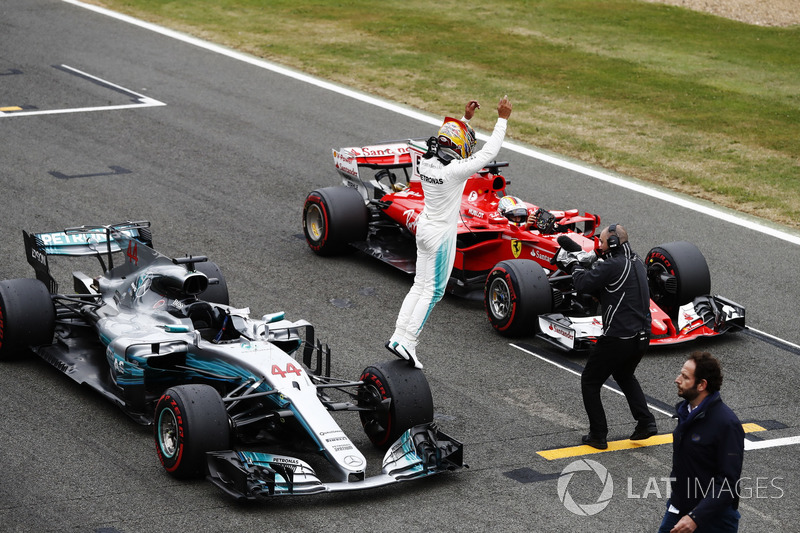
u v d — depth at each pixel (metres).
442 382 35.59
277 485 26.02
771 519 27.75
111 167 58.53
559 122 73.00
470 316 41.97
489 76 84.62
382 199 47.69
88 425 30.97
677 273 40.69
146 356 29.69
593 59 90.69
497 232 43.09
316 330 39.44
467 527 26.28
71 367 33.31
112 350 30.91
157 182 56.53
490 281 40.03
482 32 98.81
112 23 95.12
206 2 106.44
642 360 38.19
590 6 110.31
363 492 27.98
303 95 76.56
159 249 46.94
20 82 74.94
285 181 58.25
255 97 75.31
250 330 30.80
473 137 29.73
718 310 39.78
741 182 61.88
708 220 55.38
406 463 27.89
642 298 30.44
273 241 49.25
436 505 27.39
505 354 38.25
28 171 56.88
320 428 27.34
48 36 88.81
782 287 46.62
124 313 33.56
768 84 84.69
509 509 27.38
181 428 26.95
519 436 31.91
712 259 49.78
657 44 96.50
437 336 39.69
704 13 108.94
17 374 34.19
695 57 92.44
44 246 36.88
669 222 54.78
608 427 32.91
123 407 30.44
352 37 95.50
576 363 37.75
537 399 34.69
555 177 61.38
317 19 101.75
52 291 36.97
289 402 27.91
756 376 37.34
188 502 26.75
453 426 32.38
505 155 65.19
